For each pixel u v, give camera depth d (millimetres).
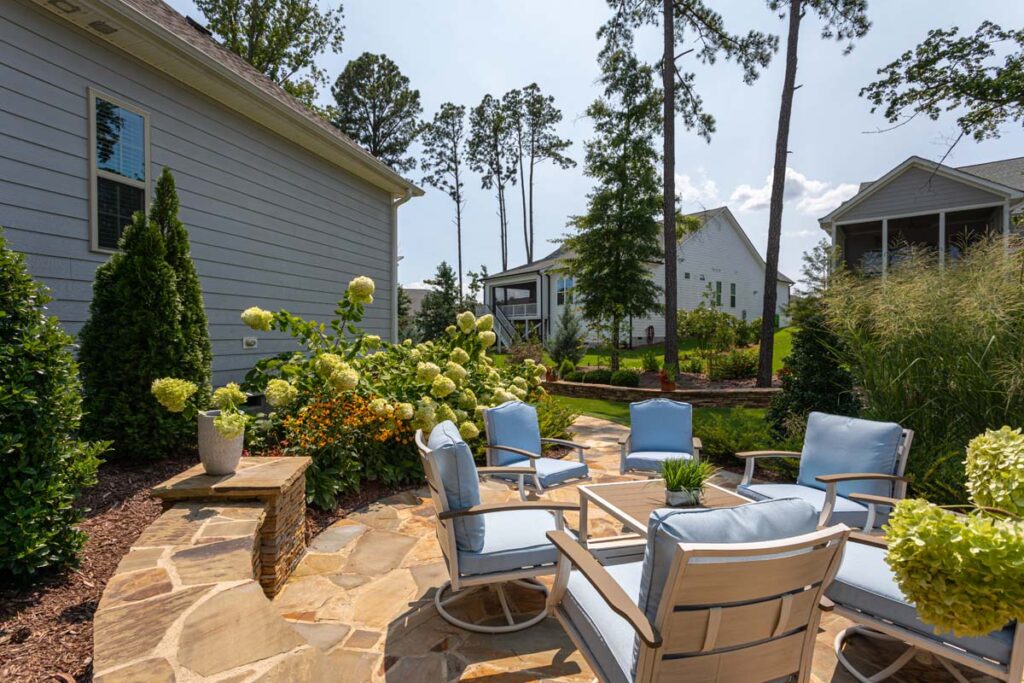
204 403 4469
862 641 2520
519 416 4375
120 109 5336
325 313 8594
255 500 2789
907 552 1597
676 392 10789
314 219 8281
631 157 14219
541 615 2564
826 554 1547
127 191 5418
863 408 4840
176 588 1941
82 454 2711
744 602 1455
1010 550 1460
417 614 2625
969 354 4094
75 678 1840
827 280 6016
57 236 4785
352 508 4098
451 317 24594
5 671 1848
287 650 1625
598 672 1772
